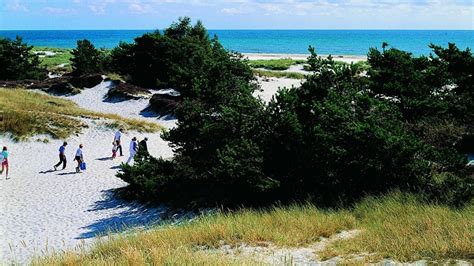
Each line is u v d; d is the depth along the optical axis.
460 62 20.34
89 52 58.06
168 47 51.88
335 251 9.23
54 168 25.69
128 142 32.28
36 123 32.12
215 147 17.81
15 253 13.94
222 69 19.81
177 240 10.64
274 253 9.52
